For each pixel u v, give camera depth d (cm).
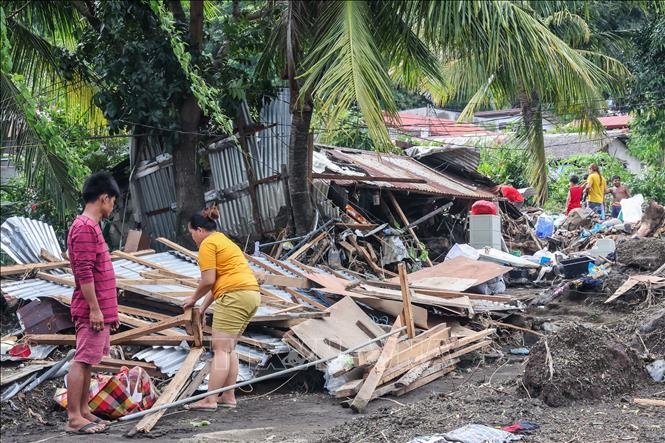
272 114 1430
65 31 1419
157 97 1280
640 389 742
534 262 1578
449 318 1014
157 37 1275
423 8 1196
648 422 629
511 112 3225
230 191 1443
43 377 750
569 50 1263
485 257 1441
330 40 1145
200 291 718
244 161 1423
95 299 615
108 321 632
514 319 1110
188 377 734
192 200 1353
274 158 1411
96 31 1334
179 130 1332
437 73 1305
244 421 686
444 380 854
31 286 920
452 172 2022
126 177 1592
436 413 671
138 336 784
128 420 655
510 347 1029
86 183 633
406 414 669
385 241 1398
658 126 1989
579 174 2569
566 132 3017
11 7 1340
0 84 1006
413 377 798
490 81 1409
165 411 693
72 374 625
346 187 1462
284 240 1296
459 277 1163
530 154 1956
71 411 630
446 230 1748
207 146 1457
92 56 1344
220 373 710
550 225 1897
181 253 1107
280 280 998
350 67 1092
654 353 877
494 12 1180
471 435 573
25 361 798
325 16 1185
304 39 1267
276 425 670
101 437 618
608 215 2181
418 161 1952
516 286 1483
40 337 815
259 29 1356
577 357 721
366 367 801
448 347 883
